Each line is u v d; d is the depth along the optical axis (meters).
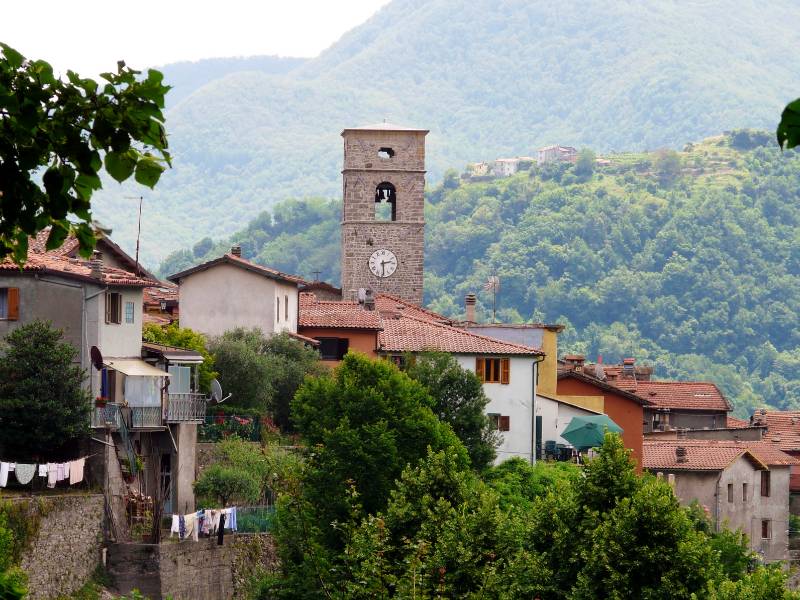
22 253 34.03
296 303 174.62
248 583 115.81
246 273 166.75
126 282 121.31
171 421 122.06
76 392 110.00
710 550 97.38
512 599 92.75
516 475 158.00
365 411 127.19
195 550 111.81
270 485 126.94
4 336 114.00
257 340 161.00
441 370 155.62
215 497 123.56
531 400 173.62
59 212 33.03
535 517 100.88
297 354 161.88
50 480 104.75
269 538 120.19
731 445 198.62
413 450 127.50
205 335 159.25
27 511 99.06
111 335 120.38
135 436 119.81
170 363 125.88
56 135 32.41
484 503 100.94
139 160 33.09
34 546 98.75
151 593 107.06
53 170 32.78
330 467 120.62
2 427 107.75
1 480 102.81
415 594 85.94
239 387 147.00
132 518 113.19
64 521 103.06
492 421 157.25
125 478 114.62
